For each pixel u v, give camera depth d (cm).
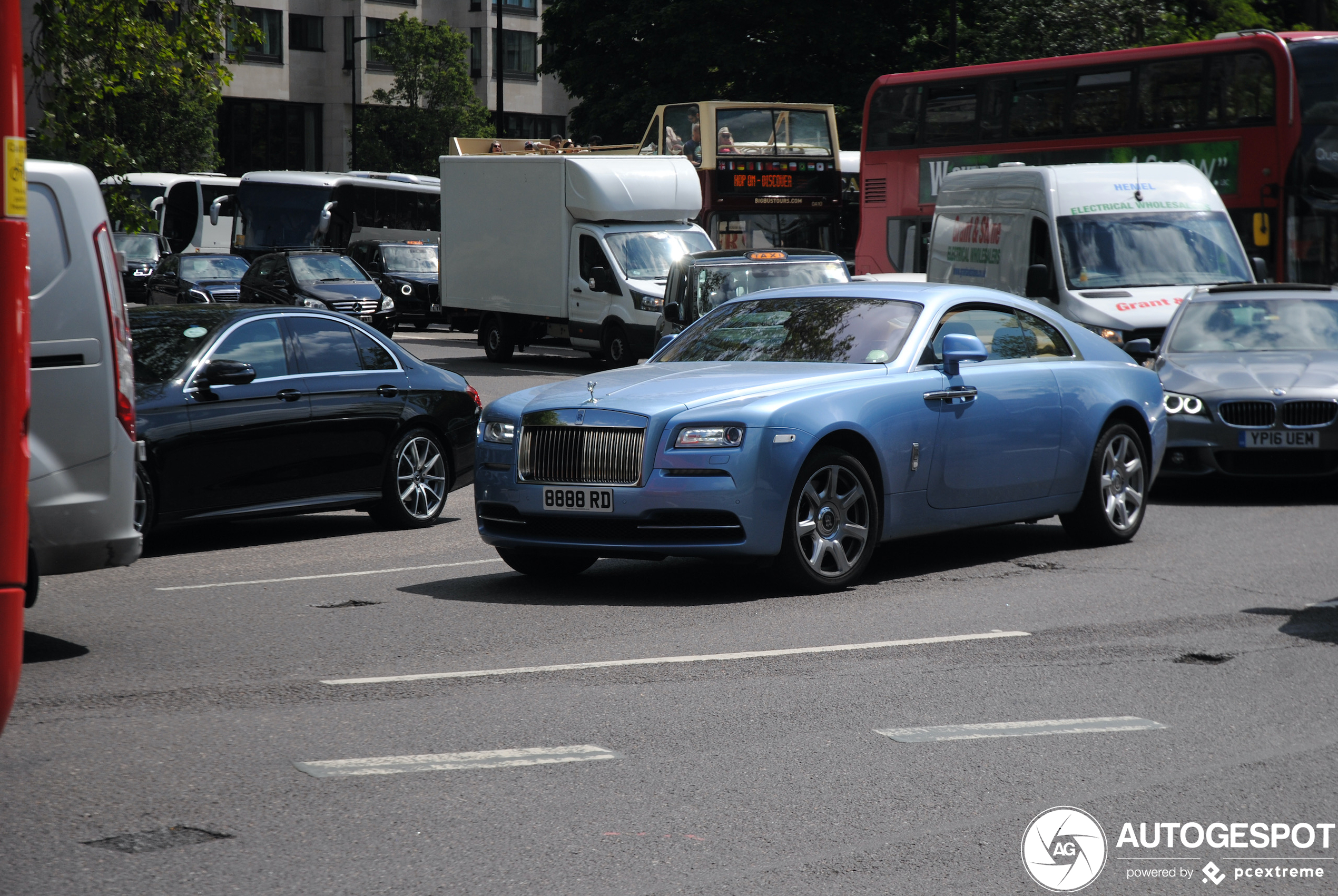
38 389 699
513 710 613
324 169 8312
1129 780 528
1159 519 1174
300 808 490
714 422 827
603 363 3058
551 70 4603
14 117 393
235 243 4738
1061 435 995
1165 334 1406
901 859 449
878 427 877
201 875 430
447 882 427
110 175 1589
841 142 4116
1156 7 3678
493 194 2986
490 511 887
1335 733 586
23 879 427
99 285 719
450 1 8644
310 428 1124
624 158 2767
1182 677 674
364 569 987
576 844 458
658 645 736
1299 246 2017
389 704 622
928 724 596
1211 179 2091
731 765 539
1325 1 3694
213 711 612
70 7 1532
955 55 3753
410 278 4078
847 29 4122
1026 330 1009
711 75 4247
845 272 2111
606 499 834
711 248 2775
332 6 8269
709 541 830
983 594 870
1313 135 2014
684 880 430
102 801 495
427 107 7175
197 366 1079
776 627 778
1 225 392
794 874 436
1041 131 2330
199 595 887
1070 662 702
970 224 1914
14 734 577
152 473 1035
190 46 1634
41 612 834
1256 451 1244
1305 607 831
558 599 862
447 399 1223
